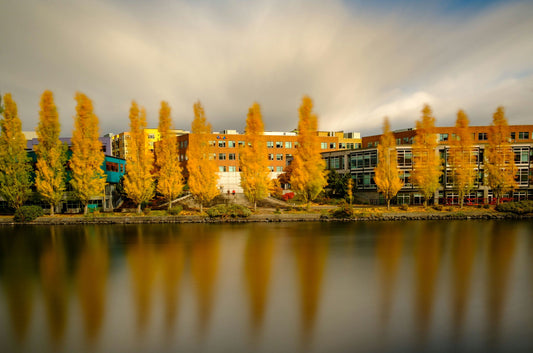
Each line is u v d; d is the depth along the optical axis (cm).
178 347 898
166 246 2239
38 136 3678
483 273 1577
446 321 1059
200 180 3869
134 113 3816
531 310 1148
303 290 1338
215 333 974
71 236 2684
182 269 1653
